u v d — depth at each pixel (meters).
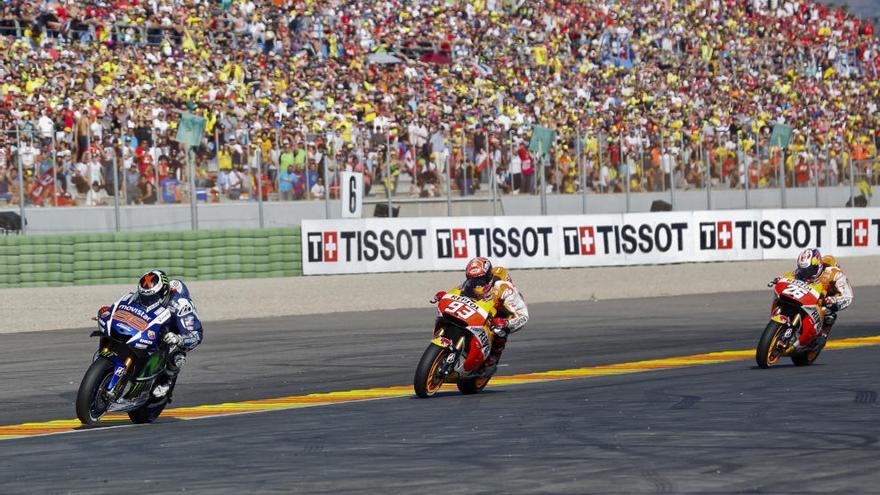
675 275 101.25
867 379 43.25
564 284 95.38
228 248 95.31
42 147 95.69
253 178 101.50
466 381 42.25
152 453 30.47
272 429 34.59
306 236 97.25
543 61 137.62
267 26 123.56
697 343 59.59
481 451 29.19
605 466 26.58
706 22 153.25
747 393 40.03
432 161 107.69
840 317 73.56
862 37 168.50
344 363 53.38
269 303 83.25
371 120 116.56
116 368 35.00
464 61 134.25
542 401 39.62
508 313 42.28
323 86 119.31
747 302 84.44
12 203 93.00
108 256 91.94
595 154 113.38
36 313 77.06
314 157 104.00
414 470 26.67
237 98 111.81
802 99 151.88
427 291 90.12
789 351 47.69
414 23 134.12
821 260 48.84
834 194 124.00
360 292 89.12
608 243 104.62
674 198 114.88
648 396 40.00
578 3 145.62
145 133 99.69
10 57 104.69
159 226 97.81
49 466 28.88
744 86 148.88
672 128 132.38
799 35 160.75
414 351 57.34
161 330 36.09
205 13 120.62
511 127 125.56
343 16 129.00
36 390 46.12
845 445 28.73
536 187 110.94
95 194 95.81
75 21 113.12
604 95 137.62
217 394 44.69
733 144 124.38
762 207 120.00
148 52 114.25
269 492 24.45
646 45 147.62
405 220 99.19
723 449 28.52
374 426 34.53
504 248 101.56
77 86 104.88
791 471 25.38
